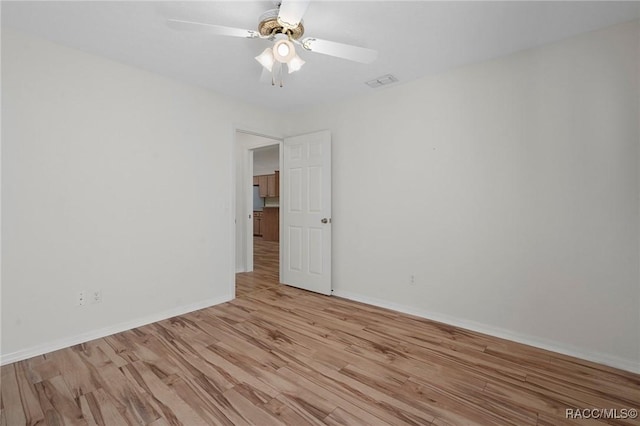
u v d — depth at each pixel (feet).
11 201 6.63
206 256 10.32
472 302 8.53
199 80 9.53
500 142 8.04
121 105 8.31
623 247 6.52
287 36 5.79
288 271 12.98
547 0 5.79
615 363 6.57
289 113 13.14
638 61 6.36
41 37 7.00
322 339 7.82
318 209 11.79
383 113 10.28
